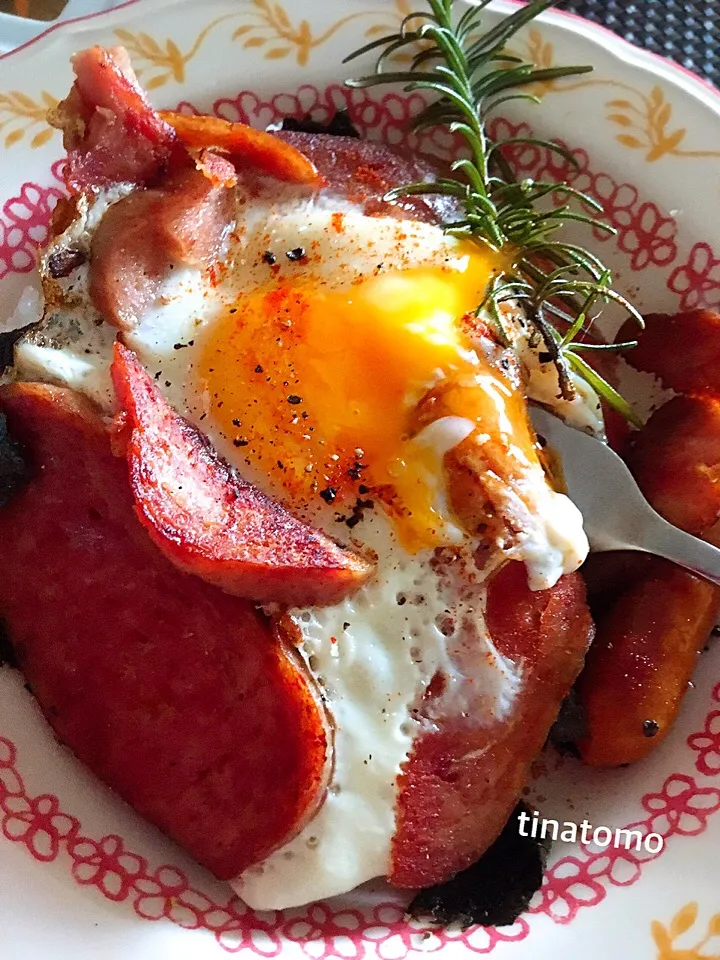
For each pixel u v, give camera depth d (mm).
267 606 138
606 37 171
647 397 170
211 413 146
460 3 173
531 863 146
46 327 150
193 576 138
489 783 146
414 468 143
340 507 144
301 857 141
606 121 171
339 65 175
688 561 156
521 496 143
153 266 151
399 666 143
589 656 158
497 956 135
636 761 154
